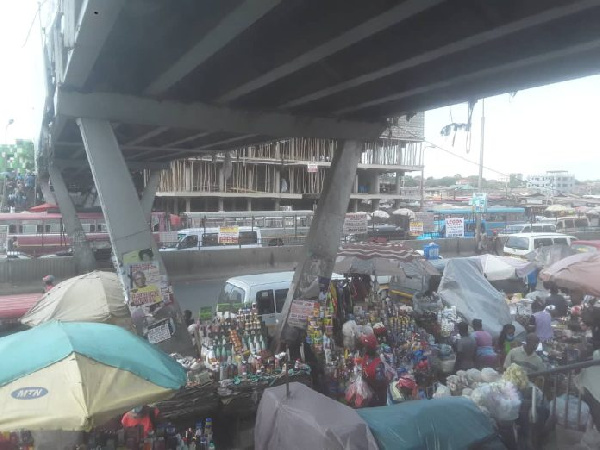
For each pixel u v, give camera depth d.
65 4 6.63
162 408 6.38
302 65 6.74
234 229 26.61
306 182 55.66
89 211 30.12
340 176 10.50
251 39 7.00
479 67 6.95
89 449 4.82
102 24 5.55
